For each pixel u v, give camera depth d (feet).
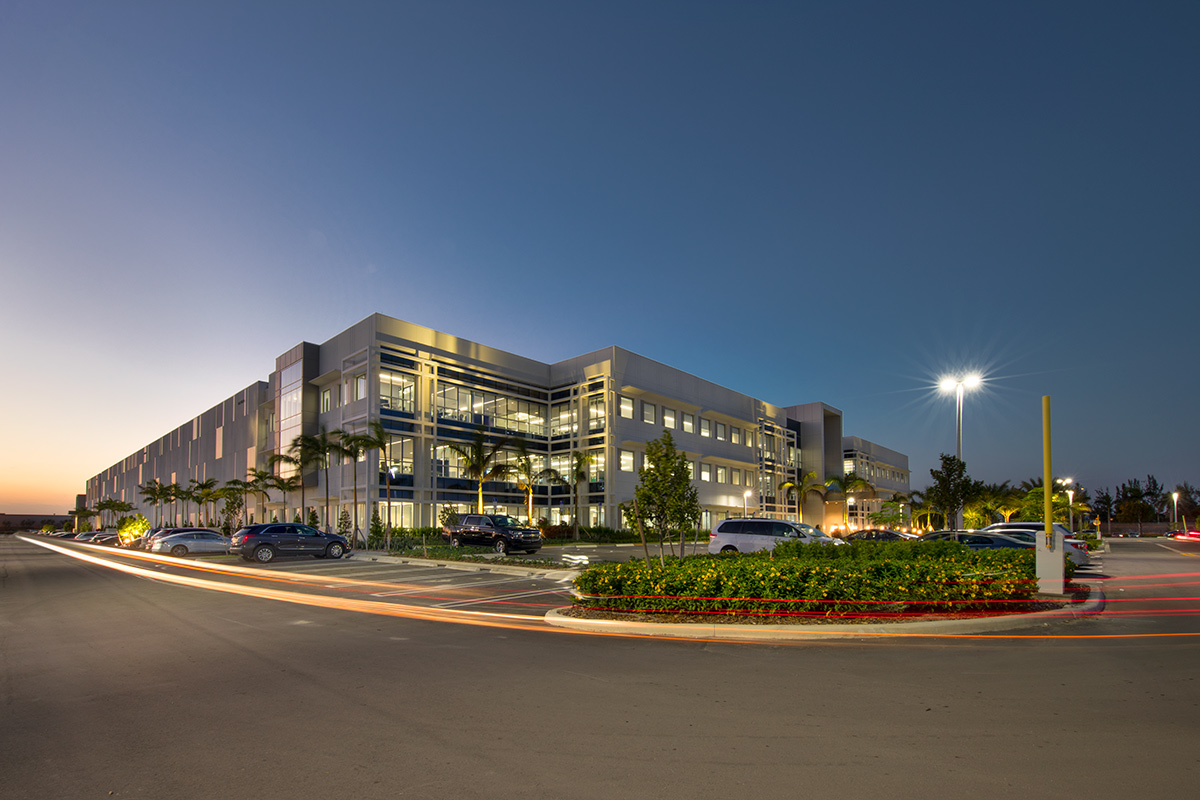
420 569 77.25
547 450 169.27
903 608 35.58
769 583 35.68
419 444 139.33
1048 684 22.56
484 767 15.72
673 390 178.81
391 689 22.89
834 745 16.84
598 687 22.84
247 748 17.30
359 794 14.32
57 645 31.94
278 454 163.02
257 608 44.65
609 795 14.03
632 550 117.70
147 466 318.45
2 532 631.97
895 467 317.22
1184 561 86.63
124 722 19.62
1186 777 14.55
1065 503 180.75
